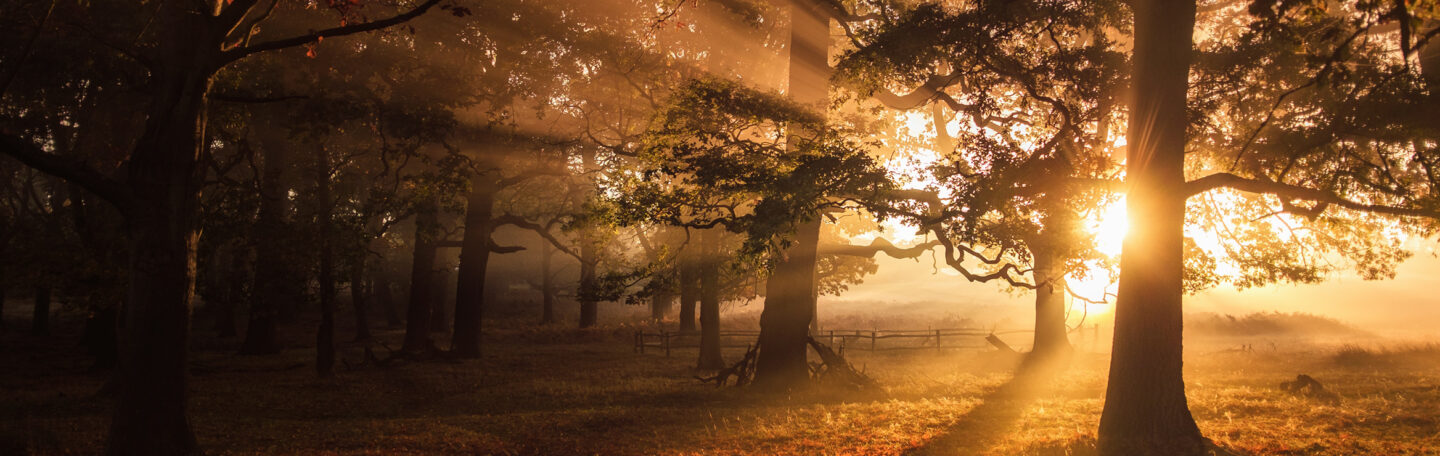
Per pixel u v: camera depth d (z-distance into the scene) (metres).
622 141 22.33
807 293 18.30
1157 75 9.91
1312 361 22.61
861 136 16.39
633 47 21.14
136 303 9.39
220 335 37.22
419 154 17.23
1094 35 13.30
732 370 18.91
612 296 20.42
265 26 16.12
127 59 15.05
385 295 47.47
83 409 15.07
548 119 23.42
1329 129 11.62
